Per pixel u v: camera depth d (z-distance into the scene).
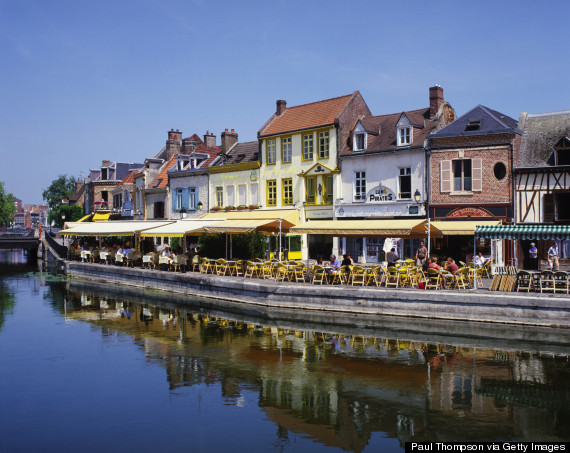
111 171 57.34
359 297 17.23
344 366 12.09
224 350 13.64
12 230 73.69
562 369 11.52
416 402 9.80
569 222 22.78
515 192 23.73
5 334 15.77
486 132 24.22
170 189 39.62
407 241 26.88
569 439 8.23
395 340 14.29
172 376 11.48
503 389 10.39
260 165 33.38
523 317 14.83
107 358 12.98
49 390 10.62
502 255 23.94
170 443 8.23
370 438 8.34
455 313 15.76
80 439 8.37
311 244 31.34
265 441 8.27
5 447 8.09
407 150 26.58
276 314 17.98
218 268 23.94
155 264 27.53
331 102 31.95
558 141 22.89
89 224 36.25
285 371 11.78
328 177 30.11
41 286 28.03
